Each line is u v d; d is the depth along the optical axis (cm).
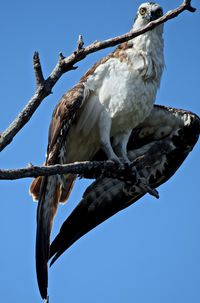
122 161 1252
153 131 1387
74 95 1177
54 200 1148
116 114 1219
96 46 904
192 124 1350
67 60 908
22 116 900
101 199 1340
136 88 1216
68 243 1276
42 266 1084
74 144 1262
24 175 891
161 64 1254
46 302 1045
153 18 1282
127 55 1233
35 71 898
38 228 1120
